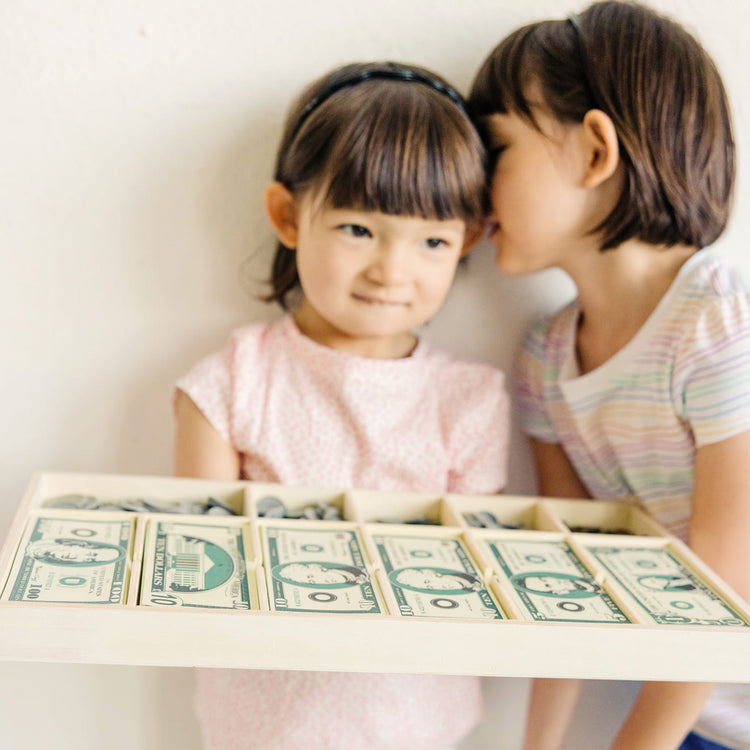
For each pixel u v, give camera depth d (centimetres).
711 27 79
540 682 88
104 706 87
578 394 78
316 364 76
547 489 86
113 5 72
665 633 53
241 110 76
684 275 72
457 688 77
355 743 73
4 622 48
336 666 51
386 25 76
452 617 52
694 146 70
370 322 71
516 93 70
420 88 70
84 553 56
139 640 49
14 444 80
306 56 76
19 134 74
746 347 68
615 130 69
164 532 60
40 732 87
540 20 78
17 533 57
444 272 71
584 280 76
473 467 78
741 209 83
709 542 69
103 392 80
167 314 79
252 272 79
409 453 76
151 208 77
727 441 68
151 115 75
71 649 48
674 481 76
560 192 71
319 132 68
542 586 58
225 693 75
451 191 68
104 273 78
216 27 74
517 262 75
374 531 64
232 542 60
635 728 69
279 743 72
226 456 75
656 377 73
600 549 66
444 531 65
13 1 71
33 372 79
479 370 79
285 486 68
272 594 53
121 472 82
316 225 69
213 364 76
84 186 76
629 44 70
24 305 77
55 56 73
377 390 76
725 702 78
